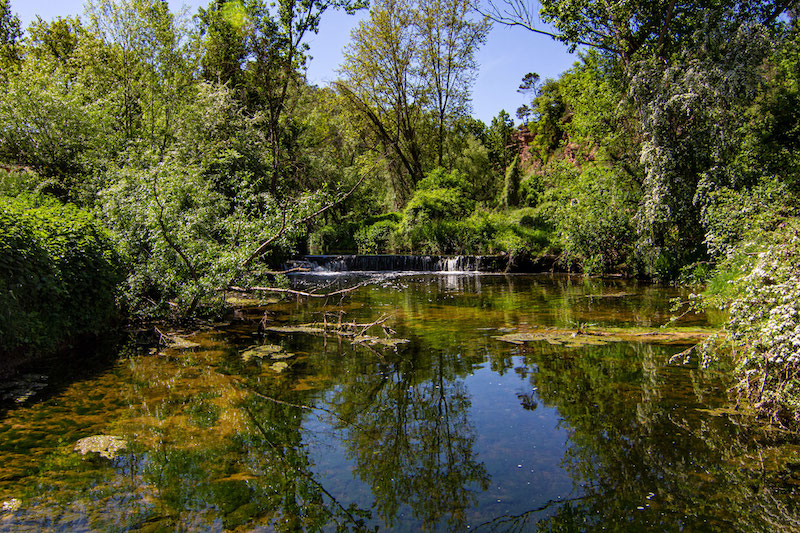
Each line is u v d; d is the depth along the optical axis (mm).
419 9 29281
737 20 13359
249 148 19016
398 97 31703
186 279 8922
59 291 6379
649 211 13734
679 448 3760
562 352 6926
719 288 9656
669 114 13562
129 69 17453
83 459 3684
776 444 3770
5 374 5773
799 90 16469
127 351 7109
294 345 7613
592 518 2912
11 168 12828
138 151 13195
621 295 12469
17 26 27891
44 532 2678
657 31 16000
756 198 10070
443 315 10195
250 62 23844
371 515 3012
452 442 4098
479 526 2861
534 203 30266
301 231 9562
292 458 3801
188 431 4277
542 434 4184
